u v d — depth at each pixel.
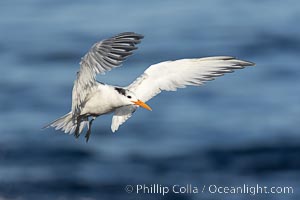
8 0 37.34
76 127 8.47
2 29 31.19
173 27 30.44
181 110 20.34
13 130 19.14
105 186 15.68
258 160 17.00
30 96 22.00
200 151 17.55
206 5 34.44
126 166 16.67
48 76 24.11
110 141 18.08
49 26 31.30
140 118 19.64
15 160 17.12
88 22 31.67
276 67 24.44
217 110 20.38
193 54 26.72
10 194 15.41
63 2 35.81
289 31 29.50
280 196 15.31
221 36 29.06
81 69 7.36
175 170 16.47
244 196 15.28
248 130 18.92
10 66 25.41
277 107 20.59
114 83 22.47
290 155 17.22
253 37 28.77
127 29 30.52
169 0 35.22
